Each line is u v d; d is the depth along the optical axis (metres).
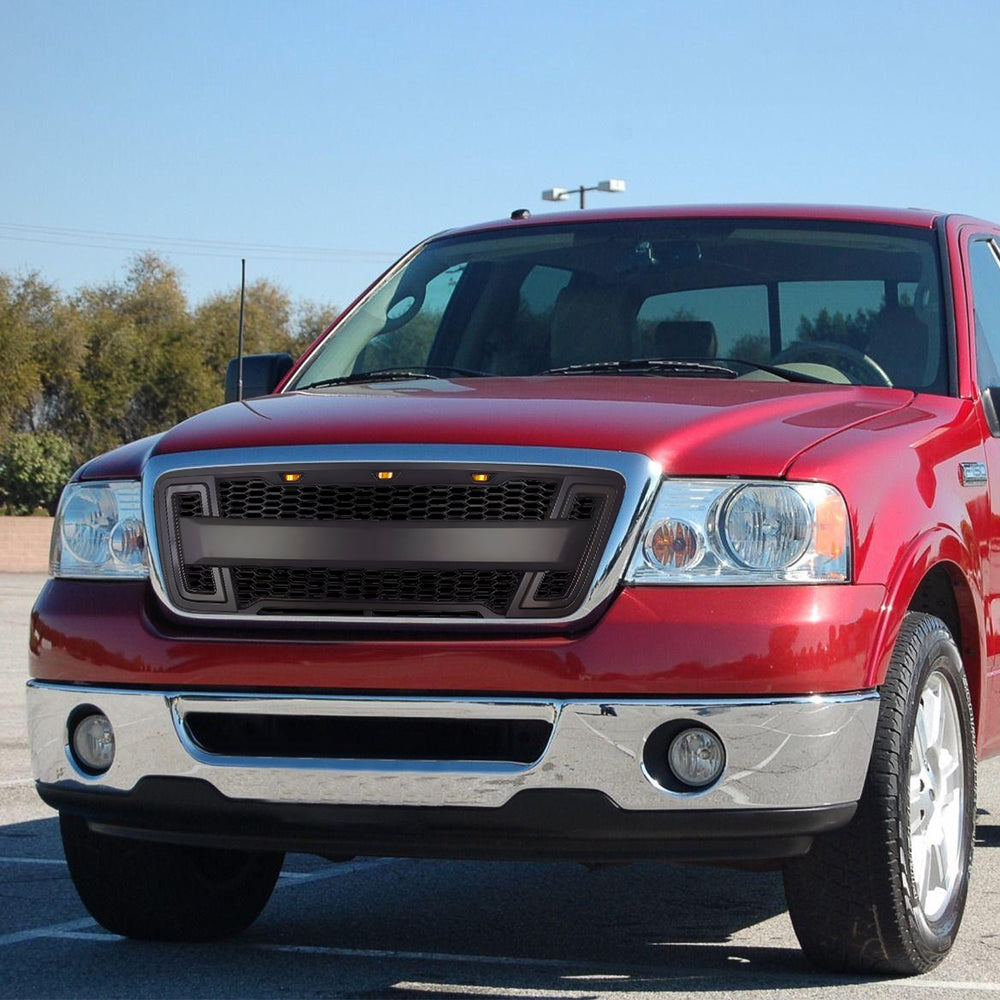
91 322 81.94
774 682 4.70
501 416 5.16
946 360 6.38
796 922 5.26
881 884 5.07
